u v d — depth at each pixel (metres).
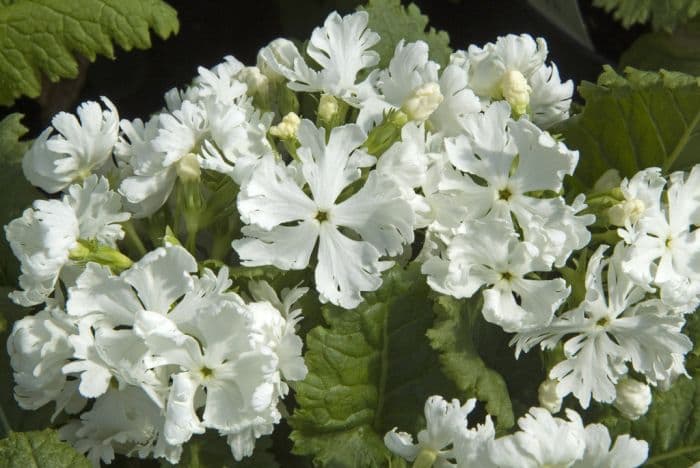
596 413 0.55
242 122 0.51
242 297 0.52
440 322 0.52
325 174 0.50
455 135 0.53
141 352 0.49
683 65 0.66
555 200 0.51
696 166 0.52
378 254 0.50
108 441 0.51
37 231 0.50
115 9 0.61
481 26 0.69
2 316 0.54
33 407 0.51
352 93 0.53
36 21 0.61
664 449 0.54
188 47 0.70
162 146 0.50
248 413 0.49
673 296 0.51
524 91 0.53
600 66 0.68
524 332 0.51
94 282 0.49
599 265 0.51
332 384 0.52
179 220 0.53
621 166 0.57
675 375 0.54
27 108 0.67
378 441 0.53
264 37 0.70
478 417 0.54
